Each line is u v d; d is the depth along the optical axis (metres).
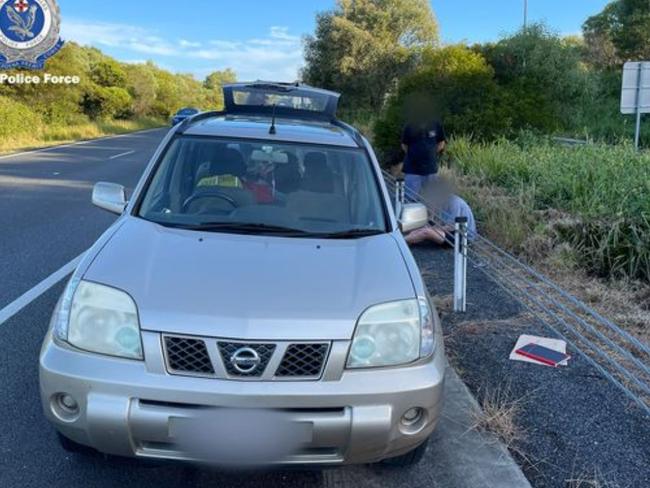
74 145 24.91
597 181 8.45
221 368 2.52
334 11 33.31
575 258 6.66
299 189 3.92
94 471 3.05
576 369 4.33
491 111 14.81
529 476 3.13
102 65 52.66
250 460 2.54
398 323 2.76
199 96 93.25
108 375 2.53
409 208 4.11
